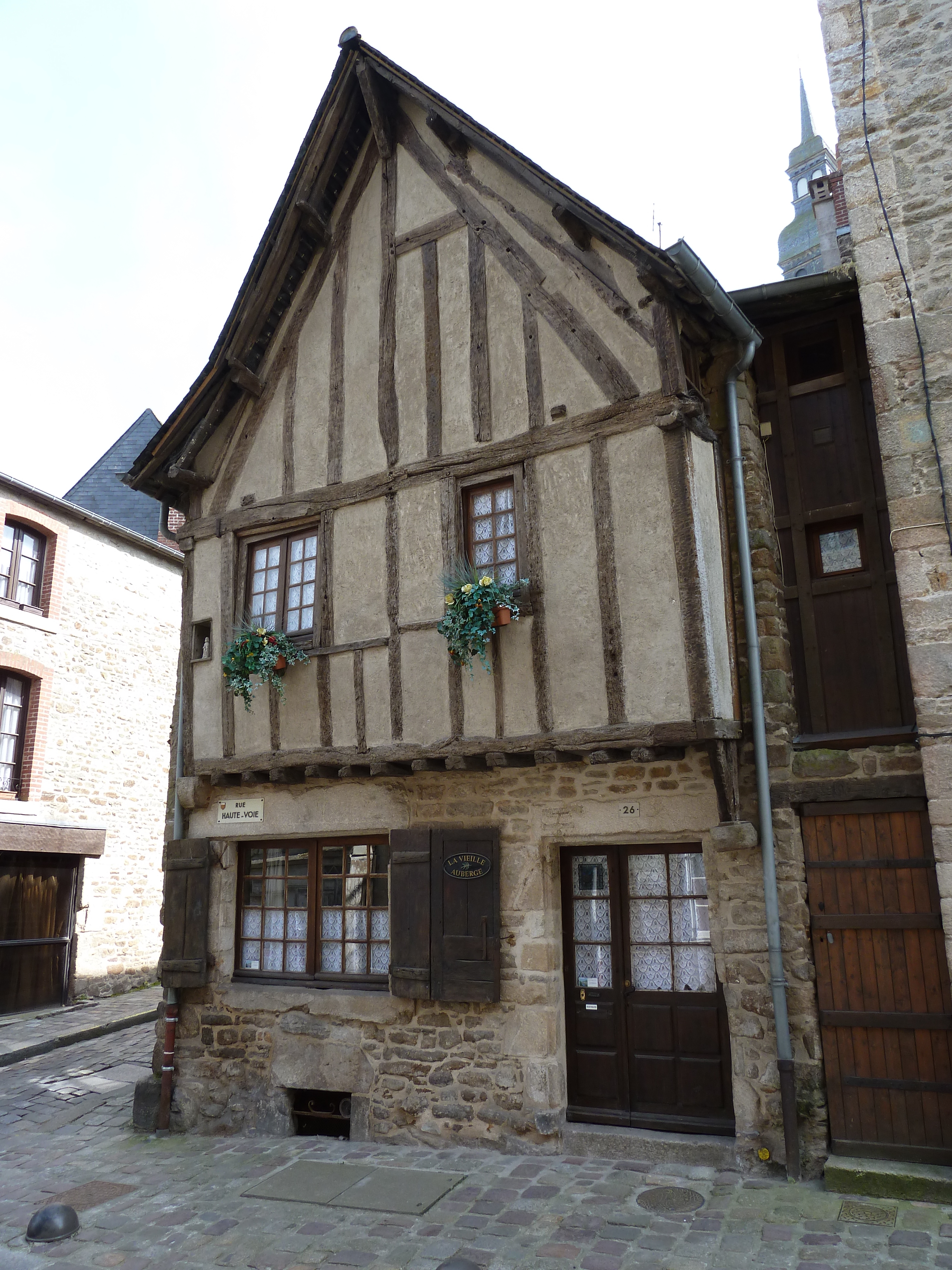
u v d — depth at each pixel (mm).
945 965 5105
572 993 6145
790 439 6234
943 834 4910
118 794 13117
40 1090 8156
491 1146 5934
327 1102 6793
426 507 6637
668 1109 5789
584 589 5895
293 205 7301
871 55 5699
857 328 6145
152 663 14031
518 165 6395
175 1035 7172
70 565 12719
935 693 5012
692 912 5945
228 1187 5648
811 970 5359
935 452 5180
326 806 6961
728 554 5977
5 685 11758
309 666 6914
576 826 6020
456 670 6246
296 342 7617
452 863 6301
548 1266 4328
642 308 6004
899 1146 5039
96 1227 5137
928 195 5426
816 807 5480
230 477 7746
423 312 6965
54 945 11875
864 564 5949
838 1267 4121
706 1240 4473
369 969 6793
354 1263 4508
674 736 5441
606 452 5969
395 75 7035
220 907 7289
